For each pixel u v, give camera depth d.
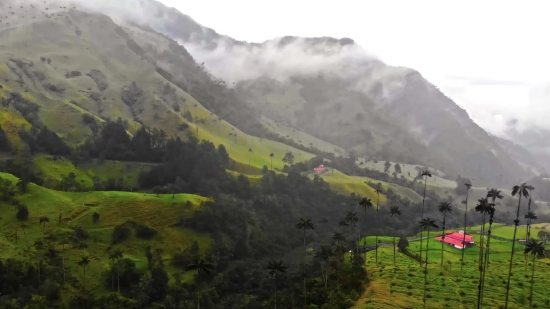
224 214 156.12
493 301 79.31
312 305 82.25
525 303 78.62
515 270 101.94
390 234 179.38
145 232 136.75
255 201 191.75
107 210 140.88
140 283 109.56
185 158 192.12
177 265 128.62
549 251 128.62
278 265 105.19
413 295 82.50
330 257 125.75
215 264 130.62
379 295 82.88
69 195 144.88
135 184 179.00
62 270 110.31
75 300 100.44
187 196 159.62
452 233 161.88
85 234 128.50
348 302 80.31
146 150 199.88
